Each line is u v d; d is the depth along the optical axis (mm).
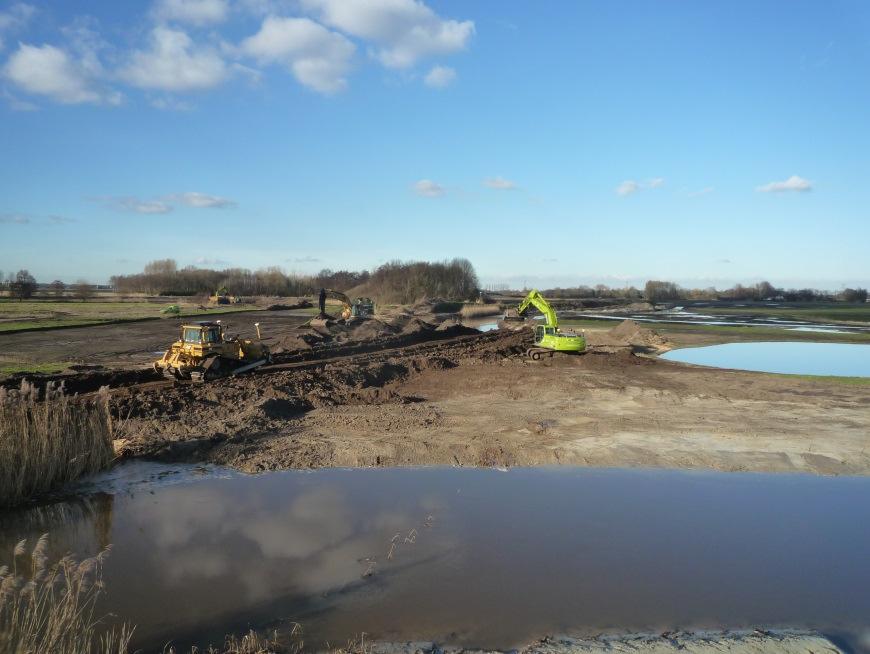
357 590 7867
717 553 9141
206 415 16062
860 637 6957
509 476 12648
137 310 65438
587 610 7418
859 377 25656
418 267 100812
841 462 13516
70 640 6367
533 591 7879
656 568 8617
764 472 13062
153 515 10320
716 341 41844
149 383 21828
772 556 9062
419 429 15602
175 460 13008
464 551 9062
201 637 6793
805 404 19422
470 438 14680
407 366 25938
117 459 12836
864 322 65312
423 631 6918
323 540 9398
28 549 8961
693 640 6730
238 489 11625
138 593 7746
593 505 11055
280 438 14594
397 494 11492
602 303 111250
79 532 9633
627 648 6531
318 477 12414
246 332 45438
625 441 14789
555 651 6453
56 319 49750
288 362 29250
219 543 9250
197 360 21984
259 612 7324
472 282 103625
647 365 29250
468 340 42406
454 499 11266
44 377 21031
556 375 25156
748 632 6945
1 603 6258
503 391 21922
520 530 9875
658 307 104375
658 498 11461
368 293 98188
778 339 43438
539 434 15320
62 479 11594
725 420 17016
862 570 8656
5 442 10727
